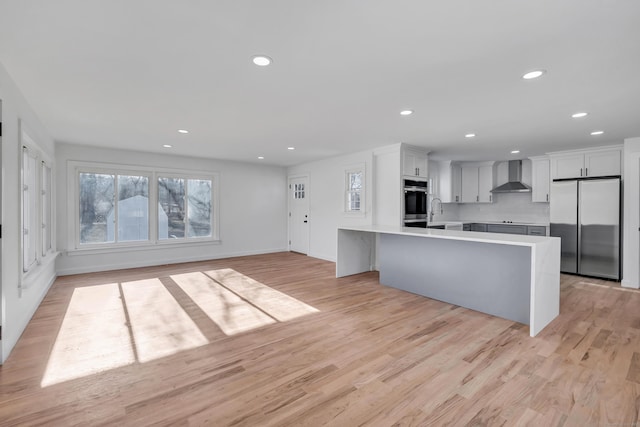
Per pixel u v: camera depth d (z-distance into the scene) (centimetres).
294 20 166
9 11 156
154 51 201
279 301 371
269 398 186
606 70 225
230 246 678
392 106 307
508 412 173
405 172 509
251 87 260
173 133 425
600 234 475
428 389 195
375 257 544
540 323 281
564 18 162
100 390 194
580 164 515
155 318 315
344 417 170
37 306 344
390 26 171
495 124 370
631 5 150
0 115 219
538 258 272
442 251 369
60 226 491
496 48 195
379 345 255
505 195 689
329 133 424
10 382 201
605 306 350
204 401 183
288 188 762
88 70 228
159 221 592
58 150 487
